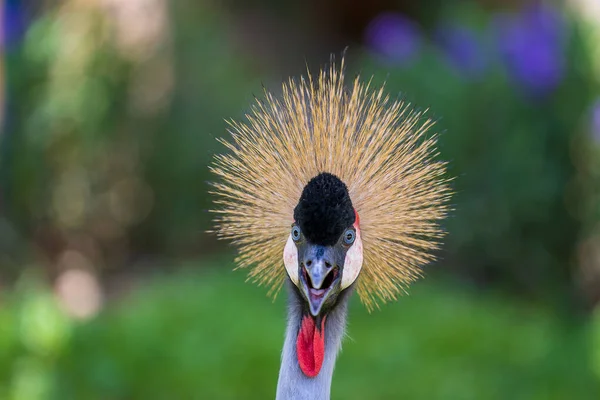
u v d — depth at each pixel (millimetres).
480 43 12195
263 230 4633
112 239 14430
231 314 10062
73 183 14117
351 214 4363
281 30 17250
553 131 12055
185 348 9195
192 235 14266
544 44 11984
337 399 8492
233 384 8672
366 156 4613
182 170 14195
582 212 12258
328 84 4699
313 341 4418
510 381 8914
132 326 9625
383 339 9633
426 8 16531
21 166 13742
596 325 10789
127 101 14172
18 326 9453
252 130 4738
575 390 8859
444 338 9727
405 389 8656
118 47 14172
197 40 14523
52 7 14156
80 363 8914
